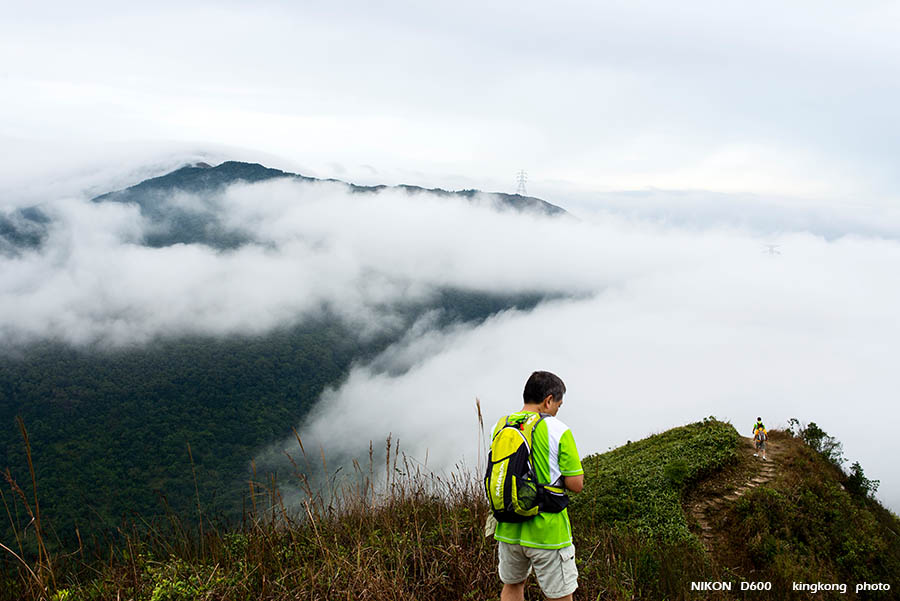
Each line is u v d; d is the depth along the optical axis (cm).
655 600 511
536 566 376
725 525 1042
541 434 375
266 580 436
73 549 430
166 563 457
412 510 545
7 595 382
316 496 513
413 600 407
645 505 1055
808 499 1107
